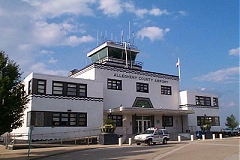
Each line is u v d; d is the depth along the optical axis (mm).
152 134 27625
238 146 24203
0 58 19734
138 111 34750
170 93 43281
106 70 36719
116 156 17812
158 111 36344
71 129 30750
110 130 30312
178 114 41188
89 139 29812
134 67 47156
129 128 36812
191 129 43312
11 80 19750
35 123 28516
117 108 33469
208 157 16594
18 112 19797
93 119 32594
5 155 19375
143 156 17516
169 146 25219
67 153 20609
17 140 26984
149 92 40531
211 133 41188
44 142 27609
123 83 37969
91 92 33219
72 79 32062
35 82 29406
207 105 46531
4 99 18891
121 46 46500
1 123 18891
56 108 30188
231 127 51250
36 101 29031
